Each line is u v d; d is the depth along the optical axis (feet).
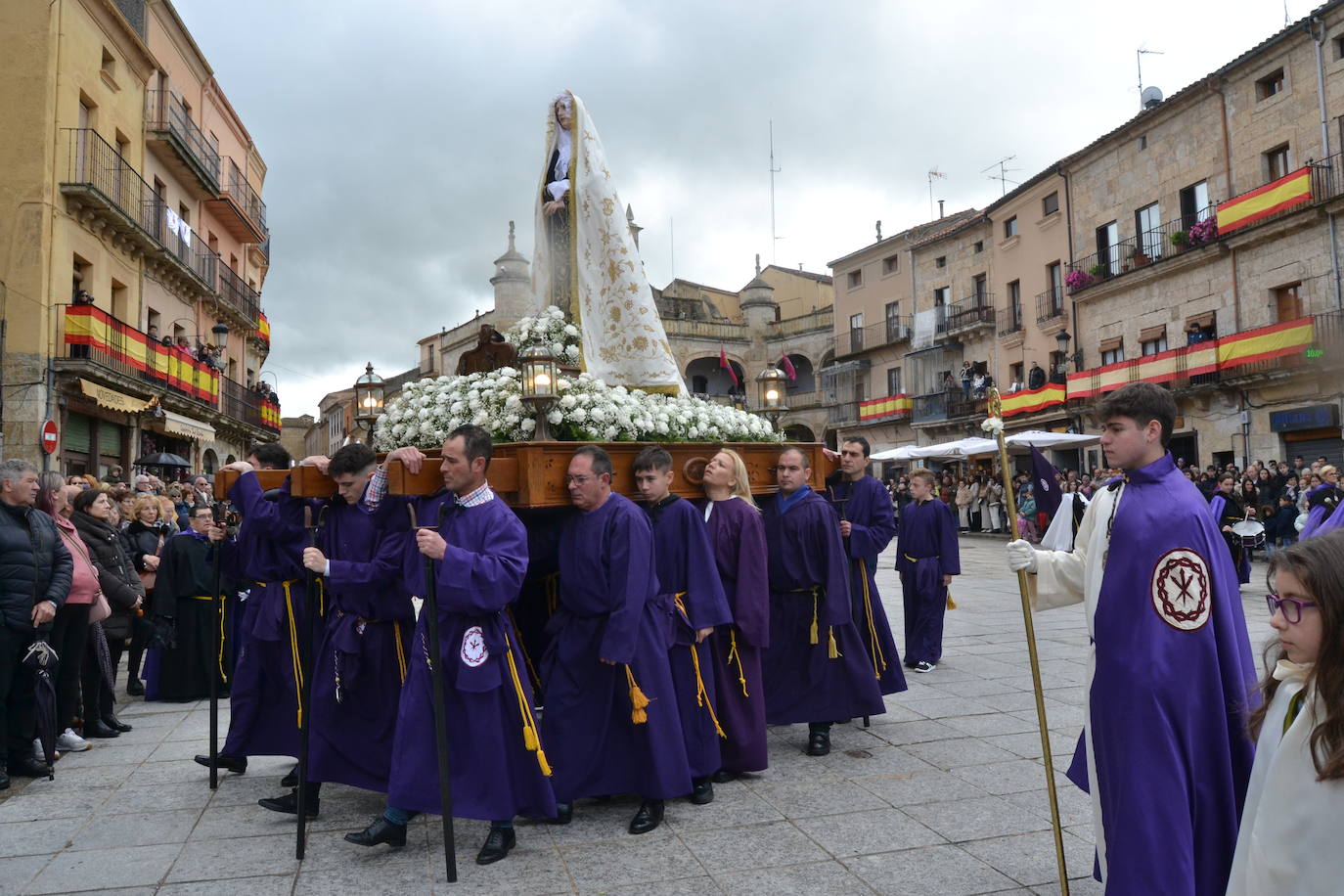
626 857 12.07
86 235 59.31
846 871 11.45
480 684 11.86
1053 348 98.22
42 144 54.75
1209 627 8.53
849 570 19.49
